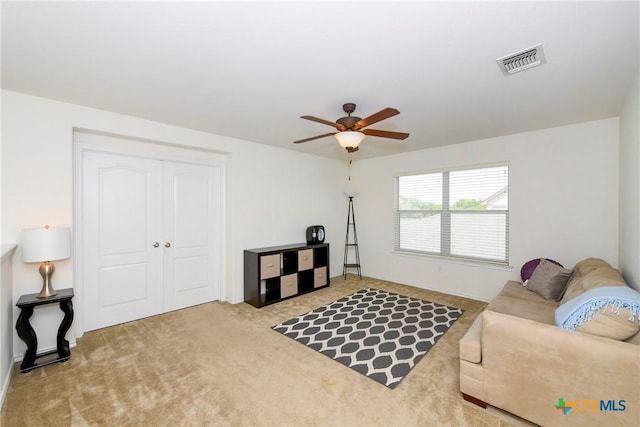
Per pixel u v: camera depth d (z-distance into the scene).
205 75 2.08
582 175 3.21
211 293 3.98
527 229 3.61
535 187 3.53
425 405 1.87
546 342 1.59
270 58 1.84
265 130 3.50
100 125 2.79
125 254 3.22
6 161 2.33
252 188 4.12
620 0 1.30
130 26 1.52
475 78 2.11
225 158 4.01
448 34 1.58
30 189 2.43
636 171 2.11
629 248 2.38
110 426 1.69
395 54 1.79
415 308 3.68
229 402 1.90
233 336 2.88
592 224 3.15
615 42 1.65
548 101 2.56
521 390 1.67
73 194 2.77
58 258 2.32
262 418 1.76
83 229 2.93
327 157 5.28
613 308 1.55
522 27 1.51
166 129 3.25
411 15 1.42
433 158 4.46
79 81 2.18
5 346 2.08
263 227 4.27
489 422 1.72
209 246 3.95
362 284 4.88
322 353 2.54
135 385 2.07
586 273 2.43
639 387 1.37
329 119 3.05
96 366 2.32
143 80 2.16
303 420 1.74
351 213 5.69
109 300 3.12
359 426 1.69
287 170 4.61
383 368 2.30
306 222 4.92
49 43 1.68
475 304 3.83
